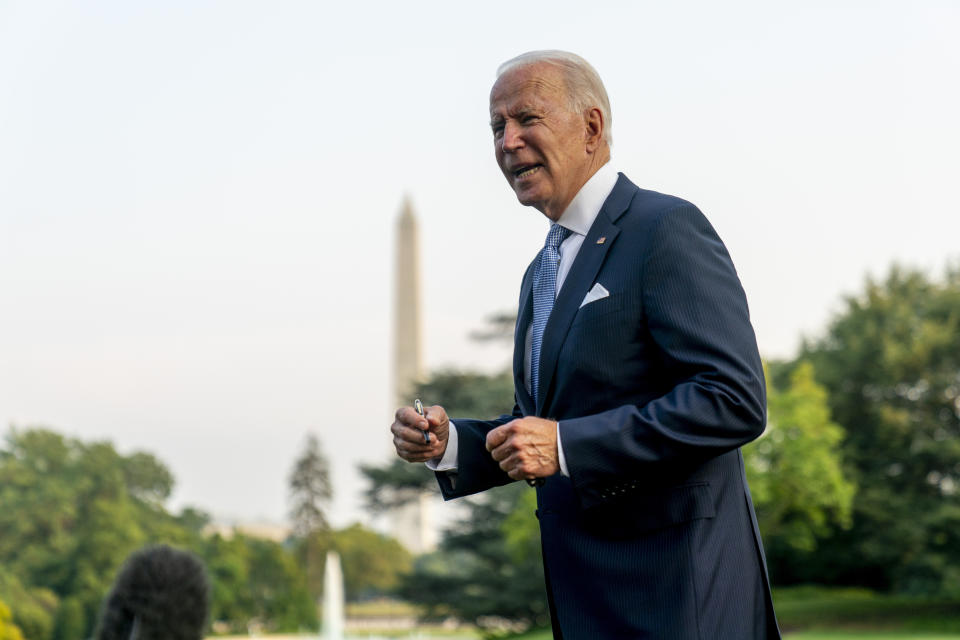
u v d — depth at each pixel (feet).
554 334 8.77
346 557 345.31
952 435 138.92
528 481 8.02
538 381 8.91
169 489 296.30
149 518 284.41
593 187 9.04
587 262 8.79
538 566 148.05
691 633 8.10
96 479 271.28
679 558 8.26
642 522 8.36
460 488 9.50
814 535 148.25
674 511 8.32
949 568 132.98
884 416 138.41
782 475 114.52
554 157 8.92
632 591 8.34
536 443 7.92
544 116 8.91
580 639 8.49
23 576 245.45
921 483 139.95
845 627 120.67
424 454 9.32
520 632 140.36
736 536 8.48
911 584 142.61
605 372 8.50
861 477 140.26
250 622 257.96
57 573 247.50
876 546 138.31
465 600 148.77
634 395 8.50
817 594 154.20
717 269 8.42
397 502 151.64
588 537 8.59
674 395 7.99
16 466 264.52
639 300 8.43
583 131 9.03
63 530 259.80
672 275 8.33
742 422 7.99
